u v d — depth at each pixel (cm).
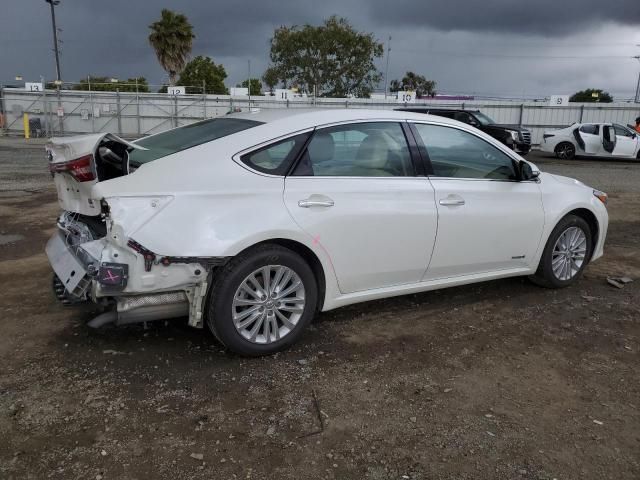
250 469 259
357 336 407
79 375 337
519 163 475
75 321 414
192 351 372
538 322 443
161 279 323
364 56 5019
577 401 327
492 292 511
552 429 298
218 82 6041
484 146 462
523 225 473
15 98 2975
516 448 280
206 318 354
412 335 412
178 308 341
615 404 324
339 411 308
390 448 277
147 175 336
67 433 281
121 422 291
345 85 5144
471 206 439
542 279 514
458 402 321
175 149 370
